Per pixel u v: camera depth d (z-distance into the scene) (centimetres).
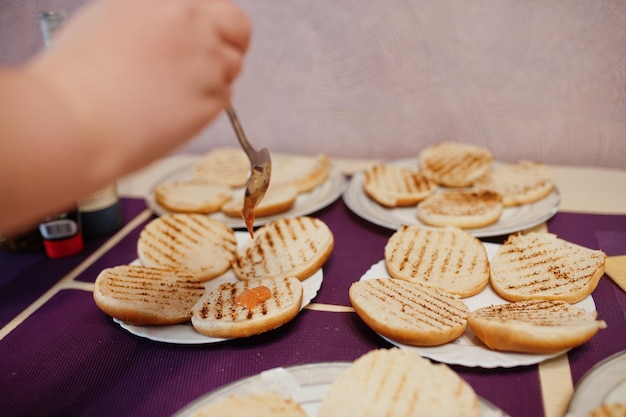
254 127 107
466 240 66
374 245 72
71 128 33
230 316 54
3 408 49
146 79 35
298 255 64
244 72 103
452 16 90
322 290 63
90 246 75
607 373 45
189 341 54
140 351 55
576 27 85
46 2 104
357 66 97
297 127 105
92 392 50
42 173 32
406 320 52
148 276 62
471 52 91
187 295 59
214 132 110
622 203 79
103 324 59
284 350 54
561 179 88
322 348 54
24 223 35
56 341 57
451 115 97
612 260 64
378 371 46
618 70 86
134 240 76
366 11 93
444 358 49
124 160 36
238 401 44
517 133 95
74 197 35
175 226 74
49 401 50
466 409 42
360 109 101
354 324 57
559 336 48
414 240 67
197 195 84
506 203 77
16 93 32
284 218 75
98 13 37
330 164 97
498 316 52
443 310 54
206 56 38
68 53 35
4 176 31
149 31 36
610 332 53
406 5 91
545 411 45
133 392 50
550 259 61
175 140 38
